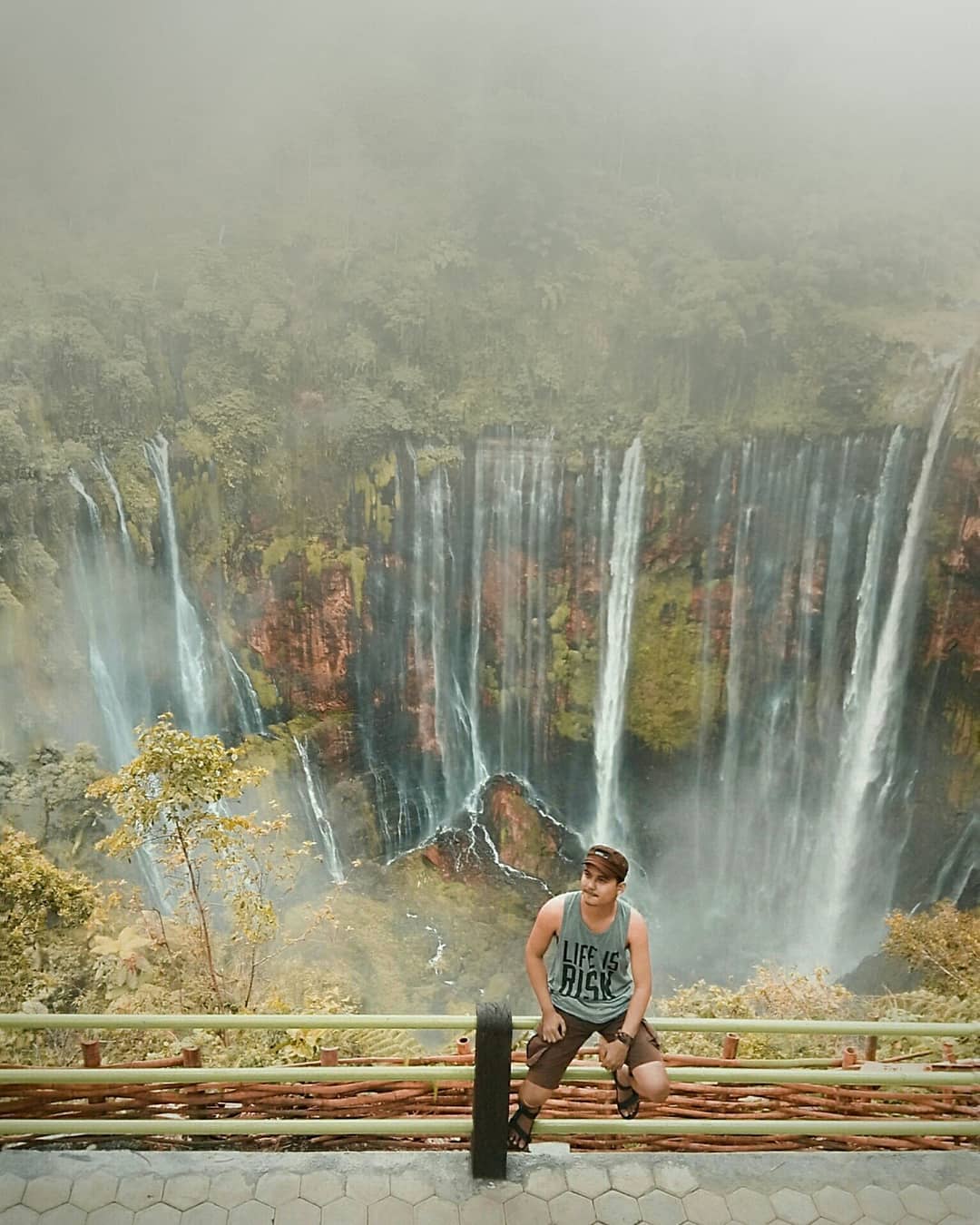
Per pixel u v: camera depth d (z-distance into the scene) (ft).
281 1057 24.45
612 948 11.18
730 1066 13.24
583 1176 12.34
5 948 35.09
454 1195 11.95
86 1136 12.92
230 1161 12.32
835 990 45.14
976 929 54.60
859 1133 12.77
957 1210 12.11
